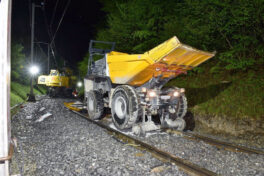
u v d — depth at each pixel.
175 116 6.31
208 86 8.45
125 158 3.76
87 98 8.41
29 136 5.29
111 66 6.57
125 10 11.42
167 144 4.72
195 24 8.62
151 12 10.39
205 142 4.91
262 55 7.76
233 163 3.66
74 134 5.48
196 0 8.07
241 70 8.34
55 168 3.33
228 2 7.45
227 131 6.20
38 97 20.03
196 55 5.16
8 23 2.04
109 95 7.25
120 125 5.80
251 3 6.95
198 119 7.25
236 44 8.12
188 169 3.23
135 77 6.04
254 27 7.54
